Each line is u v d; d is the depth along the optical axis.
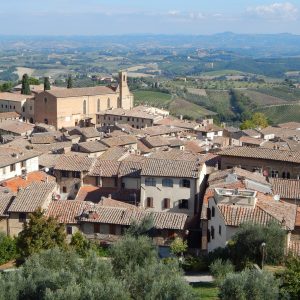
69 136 188.50
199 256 76.44
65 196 116.69
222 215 73.06
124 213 89.06
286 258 64.38
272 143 173.00
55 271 54.75
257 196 80.00
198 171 103.25
